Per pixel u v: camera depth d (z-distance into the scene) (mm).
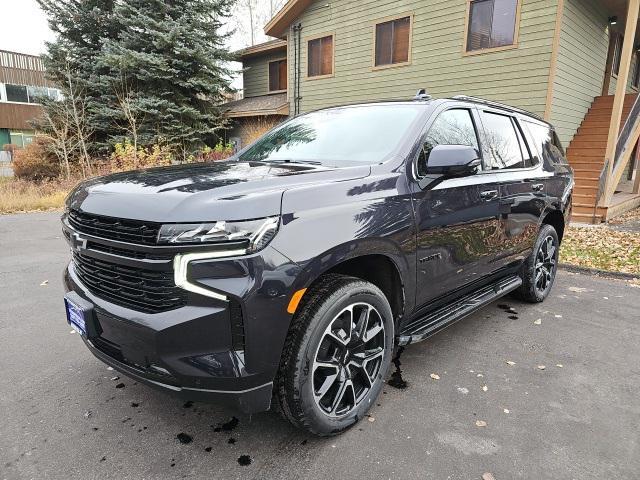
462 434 2314
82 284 2258
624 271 5520
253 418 2439
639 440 2279
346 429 2328
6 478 1967
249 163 2842
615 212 9914
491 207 3236
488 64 10711
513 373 2980
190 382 1865
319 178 2236
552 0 9578
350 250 2125
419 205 2559
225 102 19844
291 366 2025
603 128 11383
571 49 10391
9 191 11859
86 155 15586
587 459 2131
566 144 11203
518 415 2492
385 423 2404
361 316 2340
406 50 12234
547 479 1995
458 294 3248
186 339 1820
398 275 2504
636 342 3506
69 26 17281
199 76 16875
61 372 2902
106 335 2088
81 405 2537
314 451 2170
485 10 10586
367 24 12938
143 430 2318
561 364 3119
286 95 17359
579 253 6457
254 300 1812
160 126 16422
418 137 2734
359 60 13336
